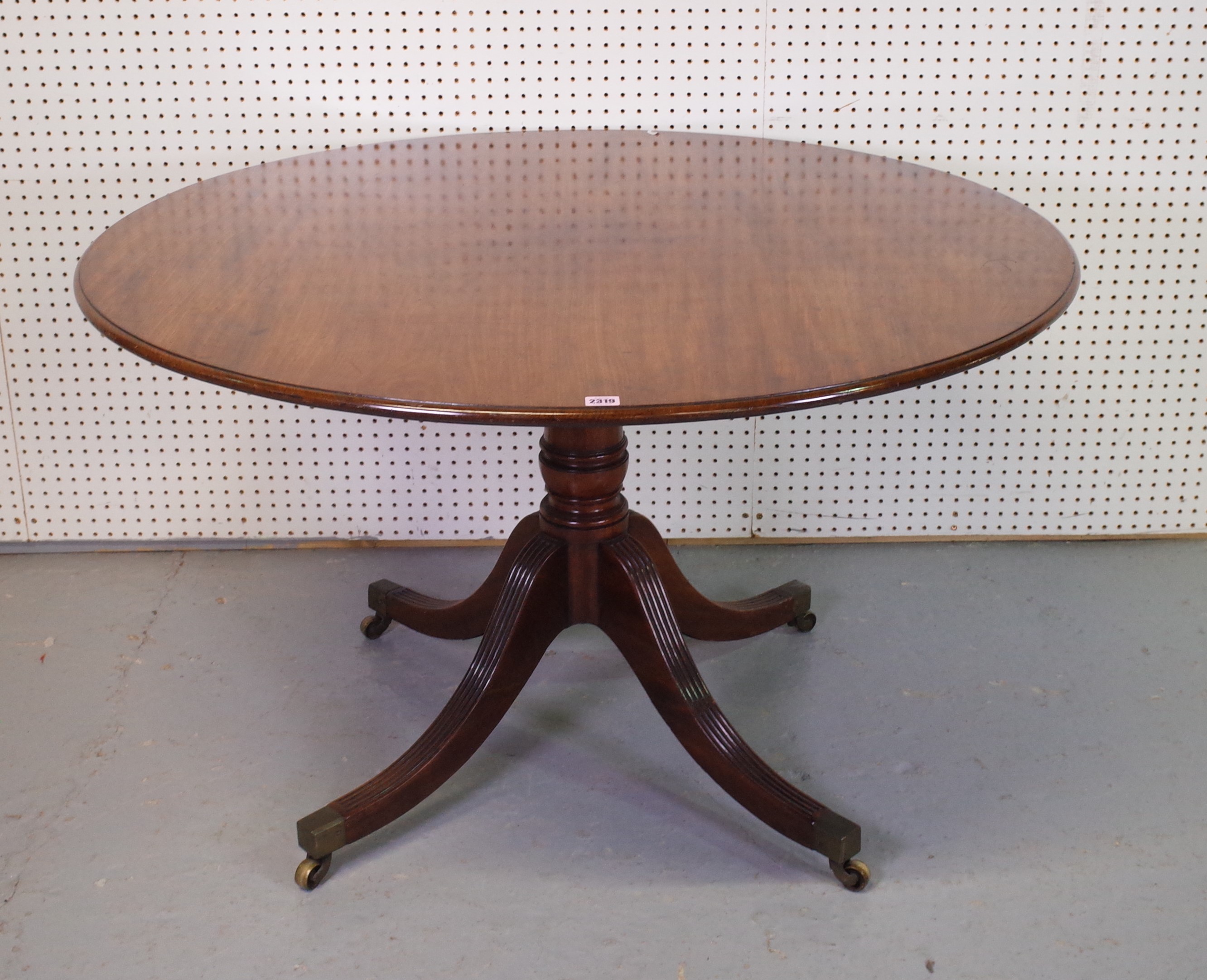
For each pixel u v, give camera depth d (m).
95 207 2.44
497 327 1.40
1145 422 2.61
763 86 2.39
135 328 1.38
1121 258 2.49
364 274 1.58
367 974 1.60
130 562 2.64
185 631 2.38
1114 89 2.37
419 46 2.35
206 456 2.63
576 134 2.38
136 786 1.94
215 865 1.78
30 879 1.75
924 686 2.20
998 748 2.03
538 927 1.68
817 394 1.22
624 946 1.65
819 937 1.66
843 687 2.20
